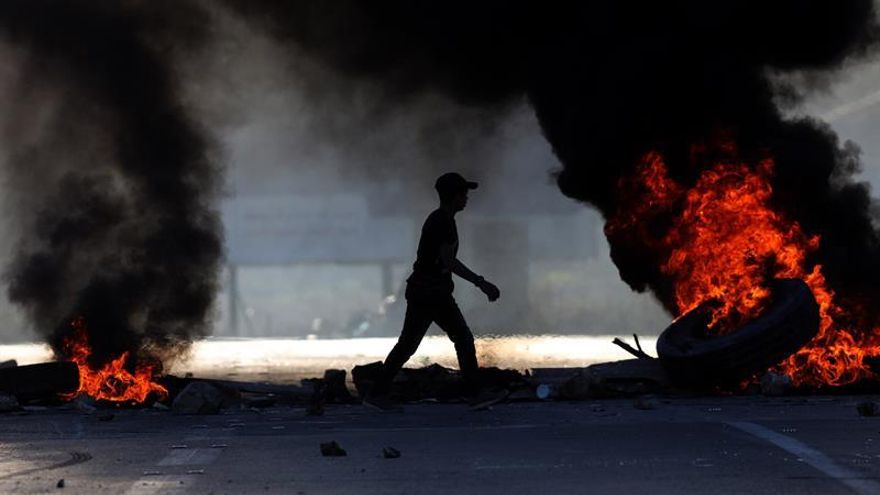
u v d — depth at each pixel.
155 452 32.66
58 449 33.62
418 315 41.09
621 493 25.75
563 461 29.73
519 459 30.17
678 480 27.00
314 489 26.83
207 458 31.38
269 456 31.52
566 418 38.31
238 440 34.78
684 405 41.56
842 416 37.28
